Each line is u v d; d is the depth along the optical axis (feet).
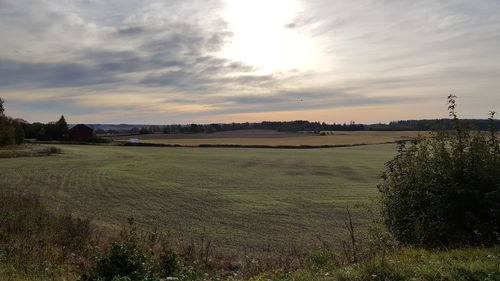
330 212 81.00
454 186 30.68
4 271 28.30
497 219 29.68
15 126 272.72
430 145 34.76
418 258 24.99
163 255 31.53
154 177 136.77
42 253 33.81
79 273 28.99
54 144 323.57
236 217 74.43
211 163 201.87
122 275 25.85
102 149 287.07
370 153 286.05
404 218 33.55
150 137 494.18
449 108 34.24
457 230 30.25
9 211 47.88
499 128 32.94
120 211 76.23
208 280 30.01
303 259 34.42
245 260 40.50
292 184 128.06
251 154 271.90
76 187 106.83
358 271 22.59
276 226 66.85
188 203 88.69
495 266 21.13
